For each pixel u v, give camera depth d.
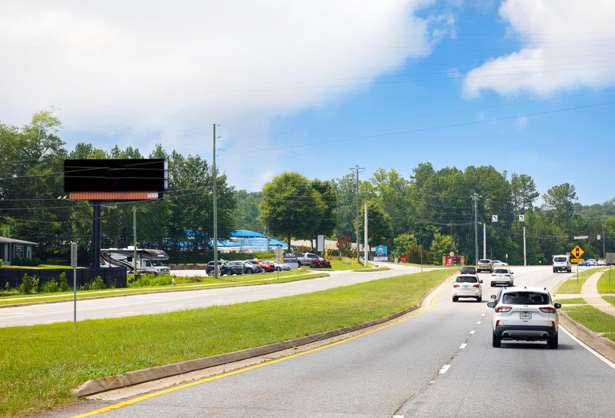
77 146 140.62
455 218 194.75
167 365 15.89
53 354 17.61
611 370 17.09
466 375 15.94
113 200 70.38
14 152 104.56
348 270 101.62
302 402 12.13
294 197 144.75
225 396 12.77
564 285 72.00
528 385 14.36
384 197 199.38
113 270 65.88
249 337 22.52
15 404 11.33
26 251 95.94
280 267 96.69
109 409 11.36
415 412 11.23
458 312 43.56
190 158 142.88
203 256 140.75
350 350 21.84
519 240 196.25
